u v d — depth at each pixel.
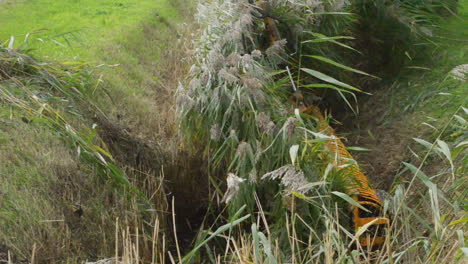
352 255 3.47
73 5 9.61
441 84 6.61
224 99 5.01
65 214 4.60
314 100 6.39
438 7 8.31
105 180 5.11
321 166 4.54
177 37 9.46
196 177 5.86
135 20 9.23
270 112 4.98
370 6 7.27
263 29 5.89
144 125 6.61
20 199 4.50
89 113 5.94
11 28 8.22
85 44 7.95
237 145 5.04
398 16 7.21
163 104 7.39
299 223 4.43
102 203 4.89
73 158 5.16
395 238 3.85
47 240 4.27
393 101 6.81
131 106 6.82
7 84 5.62
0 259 3.98
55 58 7.19
